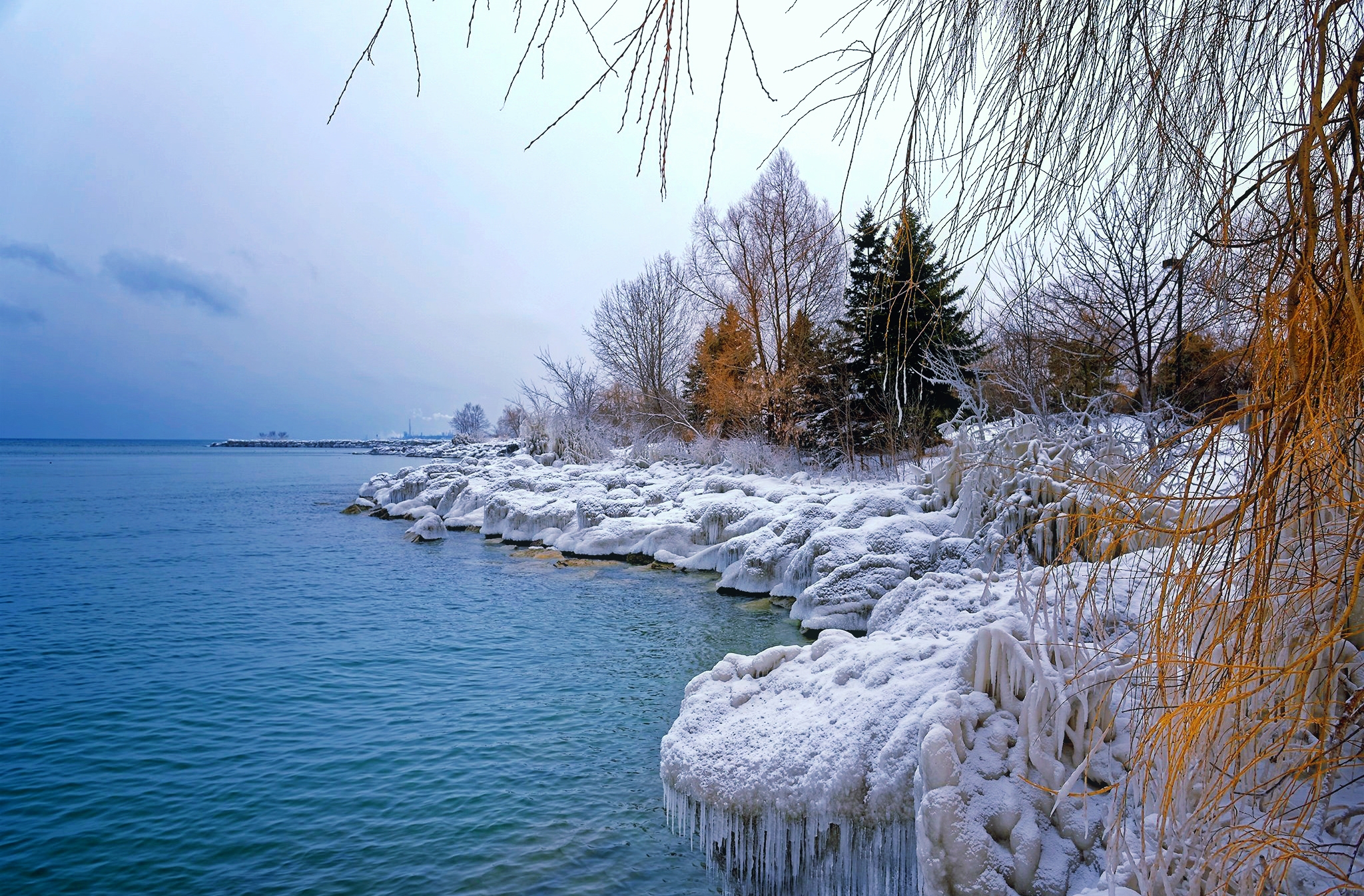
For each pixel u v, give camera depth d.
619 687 10.02
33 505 33.81
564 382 47.00
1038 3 1.94
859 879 5.08
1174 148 2.02
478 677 10.45
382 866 5.95
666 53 1.61
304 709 9.30
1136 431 9.16
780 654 7.12
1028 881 3.94
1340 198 1.26
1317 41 1.42
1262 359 1.59
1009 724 4.59
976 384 13.38
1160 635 1.98
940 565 12.04
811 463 25.47
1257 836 2.08
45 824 6.61
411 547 22.38
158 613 14.15
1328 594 1.89
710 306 38.16
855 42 1.92
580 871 5.86
